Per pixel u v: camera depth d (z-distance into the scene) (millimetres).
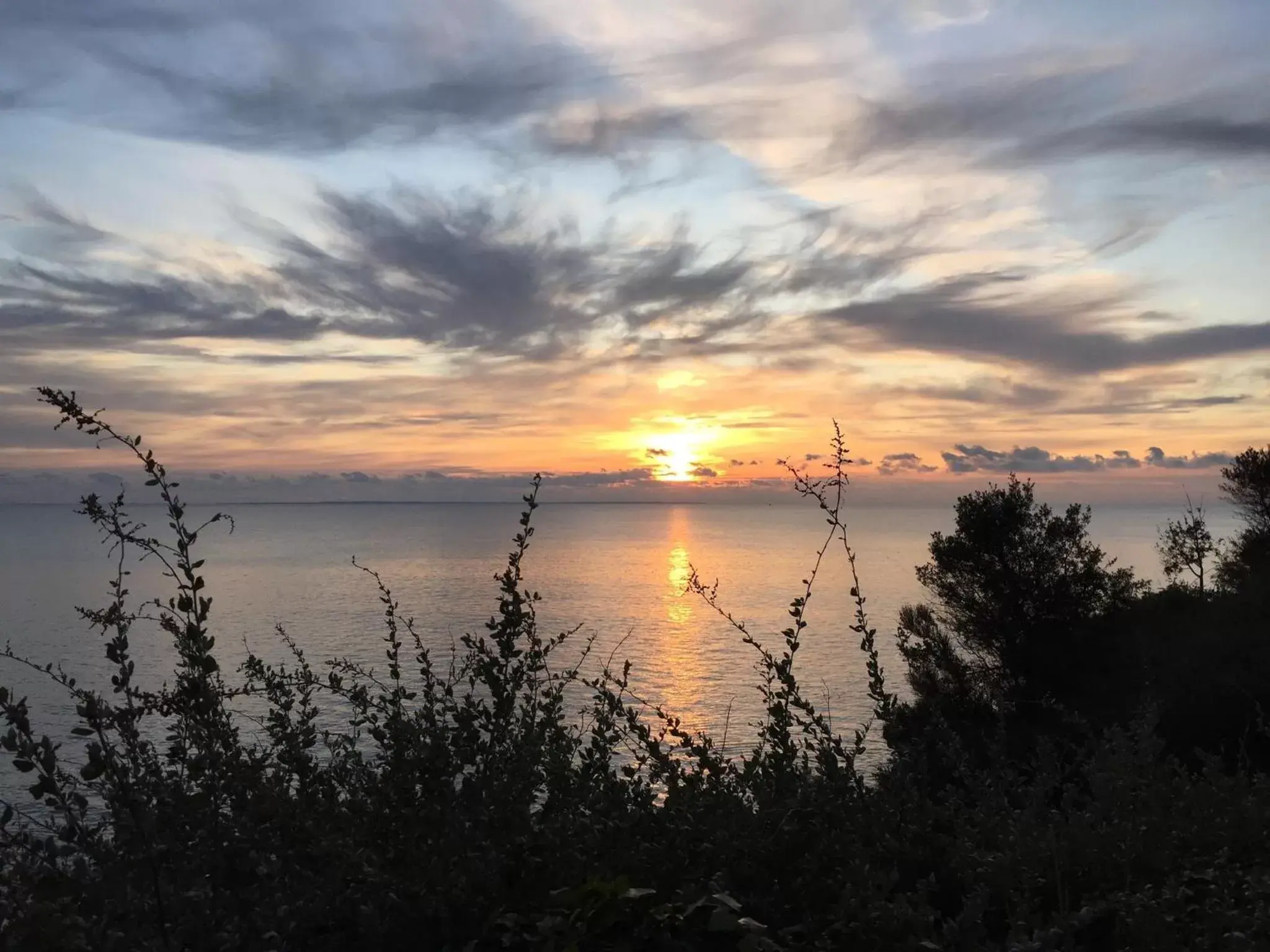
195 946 2238
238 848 2568
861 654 21500
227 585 129625
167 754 2662
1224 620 14945
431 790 2939
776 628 46281
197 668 2582
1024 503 18609
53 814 2396
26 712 2309
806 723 3820
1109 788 3146
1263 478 21734
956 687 16953
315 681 3785
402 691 3725
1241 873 2838
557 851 2855
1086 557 18234
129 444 2570
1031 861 2916
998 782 3631
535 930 2564
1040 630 17344
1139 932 2420
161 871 2471
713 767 3680
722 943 2602
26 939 2004
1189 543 19875
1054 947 2369
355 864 2562
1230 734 11375
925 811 3350
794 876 2951
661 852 2951
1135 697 12477
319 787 3291
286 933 2344
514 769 3164
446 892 2598
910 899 2766
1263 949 2234
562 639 3723
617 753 4043
